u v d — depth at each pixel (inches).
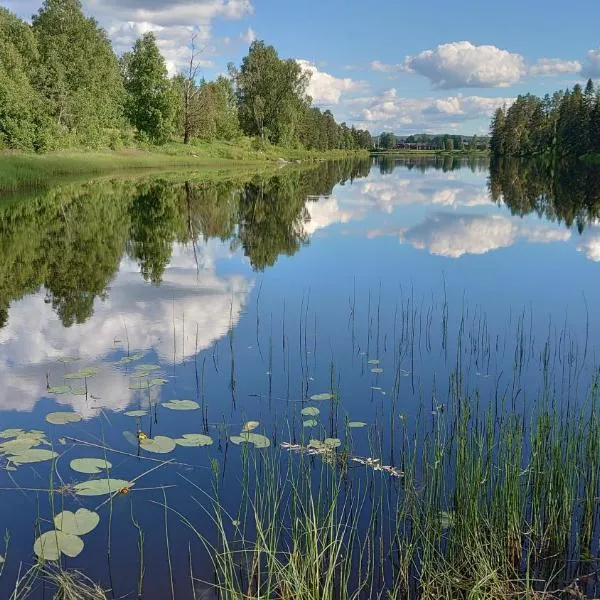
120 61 2121.1
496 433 184.5
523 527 140.8
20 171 1028.5
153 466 167.0
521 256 478.9
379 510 146.7
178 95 2055.9
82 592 119.3
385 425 193.5
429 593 119.8
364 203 901.8
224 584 122.6
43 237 558.3
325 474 163.3
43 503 148.0
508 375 234.4
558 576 128.3
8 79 1211.9
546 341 271.0
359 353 257.9
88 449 175.8
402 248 518.9
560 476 145.1
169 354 255.8
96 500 150.0
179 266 442.0
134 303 336.8
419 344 268.7
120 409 202.7
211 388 221.9
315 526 121.5
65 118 1512.1
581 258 470.0
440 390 220.8
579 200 900.0
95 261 456.8
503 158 3383.4
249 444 178.5
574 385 222.7
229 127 2445.9
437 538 136.5
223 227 642.2
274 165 2127.2
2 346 263.1
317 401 212.2
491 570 122.7
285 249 516.4
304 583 114.5
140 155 1768.0
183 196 931.3
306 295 355.3
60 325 295.1
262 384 225.8
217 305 333.1
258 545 120.6
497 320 303.7
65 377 228.2
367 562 126.3
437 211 796.0
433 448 174.7
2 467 163.8
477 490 138.1
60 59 1545.3
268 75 2554.1
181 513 145.5
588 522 138.9
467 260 464.8
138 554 130.9
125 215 711.1
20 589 119.3
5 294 355.6
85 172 1380.4
